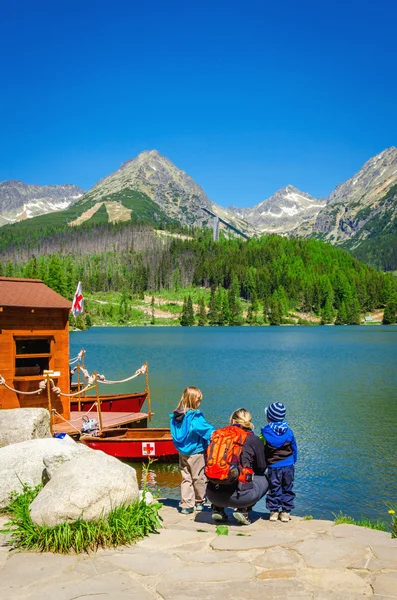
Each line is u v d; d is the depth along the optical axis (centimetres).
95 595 574
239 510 873
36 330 1934
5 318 1845
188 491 959
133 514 767
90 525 723
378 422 2727
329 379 4762
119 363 6525
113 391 4059
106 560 673
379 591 573
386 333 17312
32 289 2003
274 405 934
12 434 1132
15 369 1931
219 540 745
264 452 914
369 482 1697
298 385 4312
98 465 789
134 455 1830
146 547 723
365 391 3956
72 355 7919
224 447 856
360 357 7562
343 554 683
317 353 8469
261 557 679
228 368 5875
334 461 1966
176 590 584
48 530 719
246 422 905
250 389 4084
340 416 2905
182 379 4800
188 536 769
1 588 595
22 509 774
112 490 758
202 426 945
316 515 1403
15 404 1872
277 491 909
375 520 1356
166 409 3155
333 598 559
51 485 759
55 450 959
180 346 10550
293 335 16112
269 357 7612
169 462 1906
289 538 759
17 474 911
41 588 594
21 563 665
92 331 19238
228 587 590
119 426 2098
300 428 2586
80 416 2280
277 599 560
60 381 2014
